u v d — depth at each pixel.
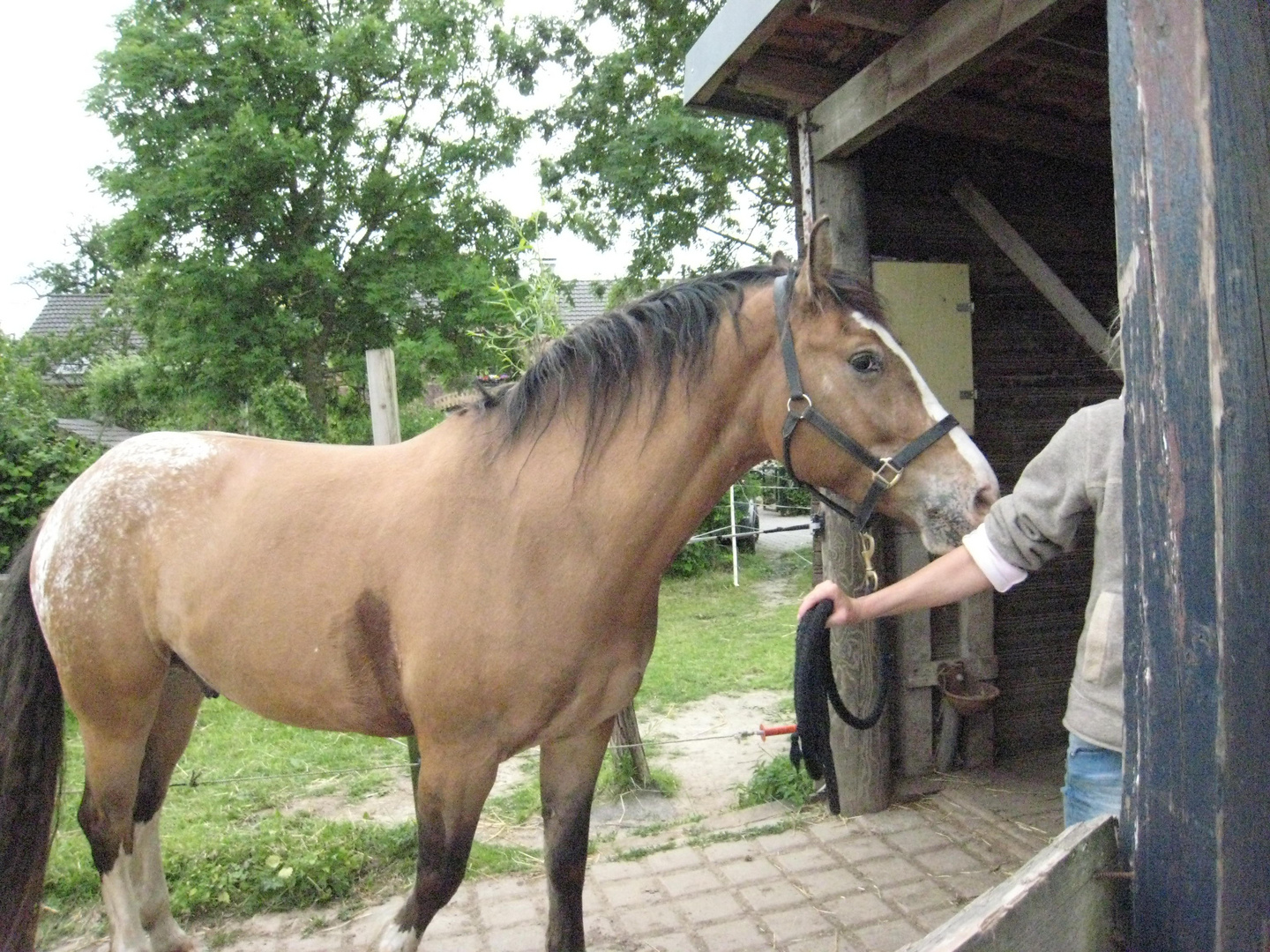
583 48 11.76
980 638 3.27
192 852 2.76
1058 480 1.32
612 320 1.77
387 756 3.90
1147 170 0.94
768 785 3.24
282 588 1.84
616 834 3.01
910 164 3.14
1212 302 0.88
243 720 4.54
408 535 1.76
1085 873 0.98
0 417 5.87
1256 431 0.87
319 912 2.56
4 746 2.10
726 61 2.52
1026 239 3.32
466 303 10.55
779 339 1.69
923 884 2.57
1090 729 1.31
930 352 3.08
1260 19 0.88
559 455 1.71
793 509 12.36
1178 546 0.93
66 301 22.84
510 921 2.49
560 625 1.65
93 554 2.04
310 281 10.44
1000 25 1.99
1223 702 0.89
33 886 2.11
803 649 1.58
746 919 2.44
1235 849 0.89
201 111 10.09
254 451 2.12
